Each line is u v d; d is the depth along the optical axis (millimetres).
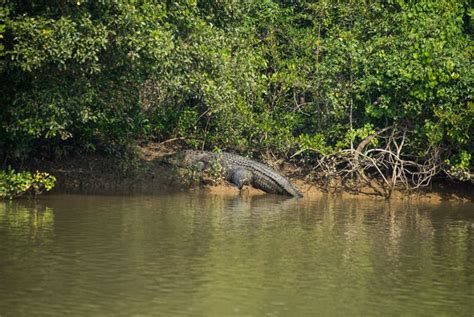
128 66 50594
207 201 55250
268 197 59312
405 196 60750
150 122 63625
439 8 60469
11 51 45906
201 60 52344
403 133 60250
